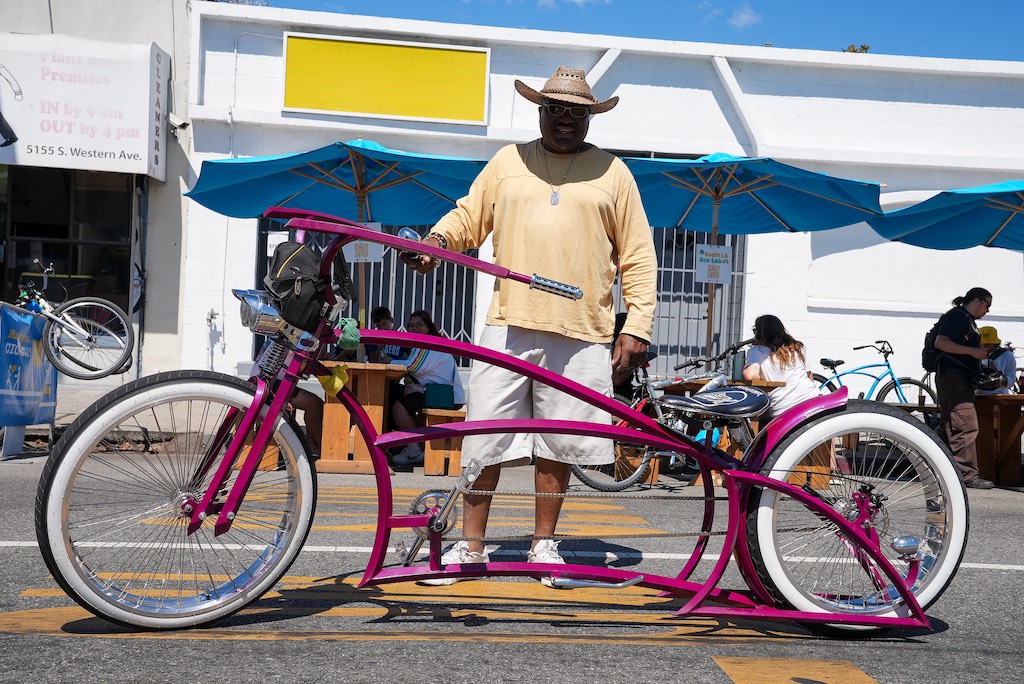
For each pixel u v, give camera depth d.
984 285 13.45
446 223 3.83
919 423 3.26
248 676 2.57
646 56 13.10
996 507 7.04
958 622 3.46
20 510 5.29
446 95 12.71
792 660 2.90
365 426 3.08
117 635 2.94
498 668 2.71
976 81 13.48
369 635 3.02
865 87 13.36
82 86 11.70
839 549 3.31
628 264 3.83
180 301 12.60
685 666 2.79
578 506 6.19
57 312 10.26
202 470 3.05
